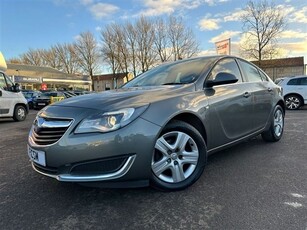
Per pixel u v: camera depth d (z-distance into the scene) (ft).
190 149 10.41
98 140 8.49
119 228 7.87
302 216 8.18
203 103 10.88
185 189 10.20
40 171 9.41
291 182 10.69
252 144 16.62
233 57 14.24
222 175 11.58
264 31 114.32
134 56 168.76
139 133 8.79
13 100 36.52
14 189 10.82
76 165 8.63
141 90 10.74
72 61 229.45
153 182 9.50
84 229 7.88
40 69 184.75
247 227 7.70
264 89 15.28
